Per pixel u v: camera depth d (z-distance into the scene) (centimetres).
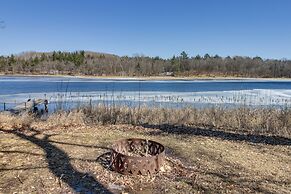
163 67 9062
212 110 1281
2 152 698
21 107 1534
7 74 8125
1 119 1027
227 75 9106
